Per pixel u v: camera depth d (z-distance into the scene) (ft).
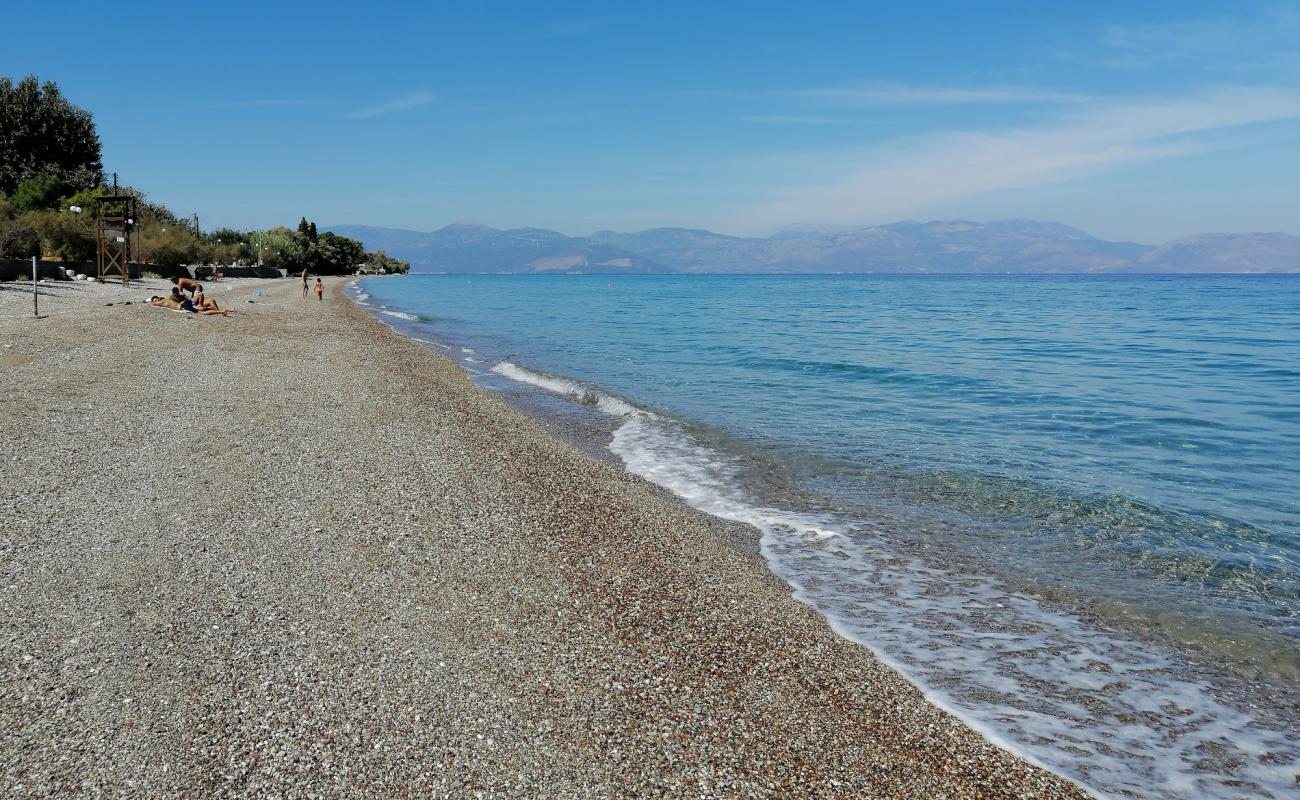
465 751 13.44
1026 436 44.27
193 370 53.16
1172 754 14.98
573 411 51.96
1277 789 13.94
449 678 15.85
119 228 129.49
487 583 21.07
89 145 205.67
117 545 21.68
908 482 34.50
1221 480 34.81
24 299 87.92
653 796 12.69
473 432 40.75
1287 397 58.18
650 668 17.10
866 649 18.97
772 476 35.60
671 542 25.73
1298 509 30.55
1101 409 53.01
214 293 139.13
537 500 29.19
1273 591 22.90
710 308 204.95
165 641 16.49
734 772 13.55
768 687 16.67
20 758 12.44
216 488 27.43
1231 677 18.02
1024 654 18.99
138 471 28.84
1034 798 13.48
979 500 31.78
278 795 11.99
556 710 15.06
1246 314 174.91
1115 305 222.89
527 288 420.36
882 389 62.18
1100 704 16.76
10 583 18.84
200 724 13.64
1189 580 23.71
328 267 395.96
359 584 20.22
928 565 24.86
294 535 23.34
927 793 13.39
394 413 43.73
